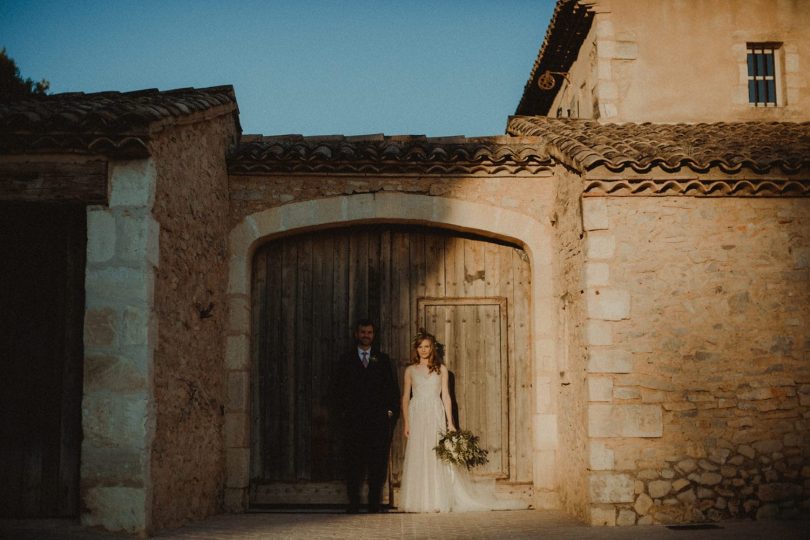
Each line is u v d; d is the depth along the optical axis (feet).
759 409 22.79
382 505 27.25
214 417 25.53
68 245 20.51
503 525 22.39
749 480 22.52
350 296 28.22
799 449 22.68
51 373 20.30
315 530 21.31
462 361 27.99
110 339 19.15
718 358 22.91
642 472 22.35
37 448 20.04
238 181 27.66
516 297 28.27
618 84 33.14
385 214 27.50
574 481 24.45
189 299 22.95
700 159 22.90
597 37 33.37
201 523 22.41
